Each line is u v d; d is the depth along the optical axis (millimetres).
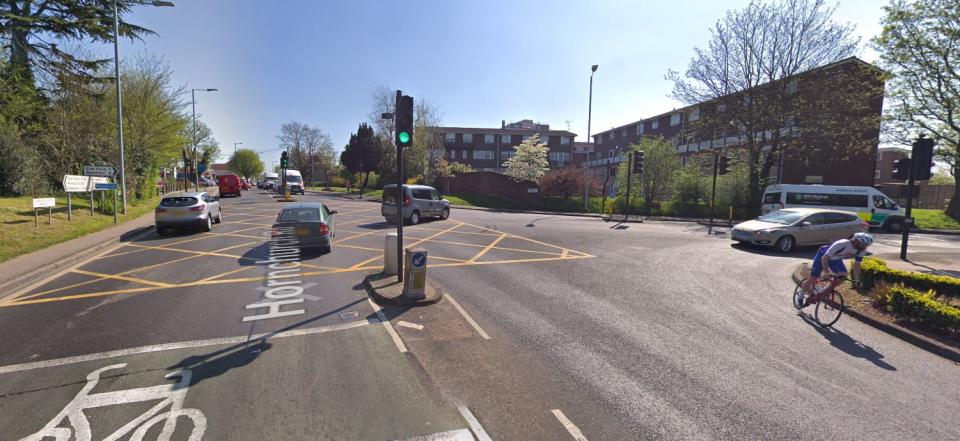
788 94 27578
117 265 9914
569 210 32406
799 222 14102
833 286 6895
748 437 3623
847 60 27266
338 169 71750
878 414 4027
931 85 23172
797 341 5898
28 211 14742
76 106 21047
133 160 23719
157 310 6582
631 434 3635
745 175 29031
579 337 5828
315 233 11461
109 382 4281
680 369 4906
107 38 22312
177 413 3740
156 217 14539
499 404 4055
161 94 26109
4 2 20109
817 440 3600
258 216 21234
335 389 4227
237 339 5469
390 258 8719
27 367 4598
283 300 7199
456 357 5082
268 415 3744
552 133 66500
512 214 27141
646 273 10055
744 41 27625
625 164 33438
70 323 5977
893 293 6785
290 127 74438
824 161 30859
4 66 18750
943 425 3861
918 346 5820
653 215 30344
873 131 29750
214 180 76375
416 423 3699
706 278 9680
